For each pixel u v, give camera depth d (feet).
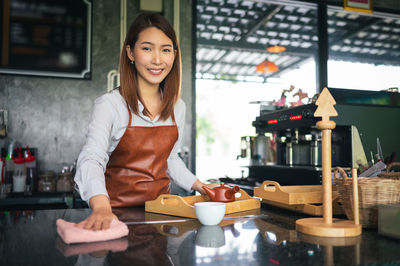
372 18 14.65
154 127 4.34
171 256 1.99
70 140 10.07
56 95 10.05
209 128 49.93
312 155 7.59
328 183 2.70
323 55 12.56
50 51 9.93
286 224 2.96
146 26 3.87
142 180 4.32
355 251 2.09
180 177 4.65
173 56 4.06
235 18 15.28
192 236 2.50
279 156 9.04
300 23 15.71
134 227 2.84
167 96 4.42
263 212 3.61
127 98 4.18
